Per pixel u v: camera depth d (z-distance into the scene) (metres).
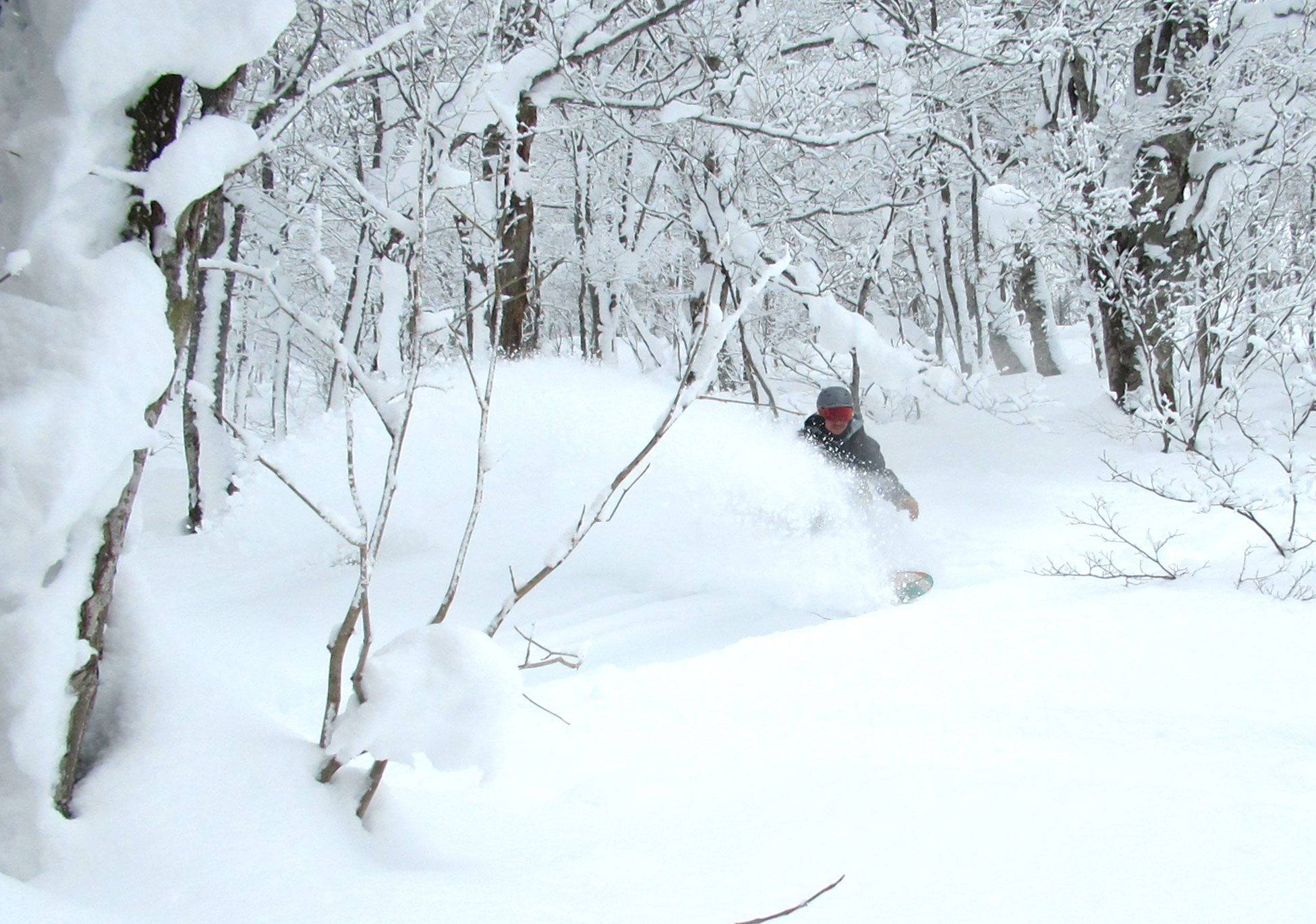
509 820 1.71
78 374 1.11
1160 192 9.38
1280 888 1.22
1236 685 2.41
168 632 1.44
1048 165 9.44
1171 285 8.44
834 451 5.98
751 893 1.25
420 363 1.61
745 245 8.71
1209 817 1.49
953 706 2.47
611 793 1.90
